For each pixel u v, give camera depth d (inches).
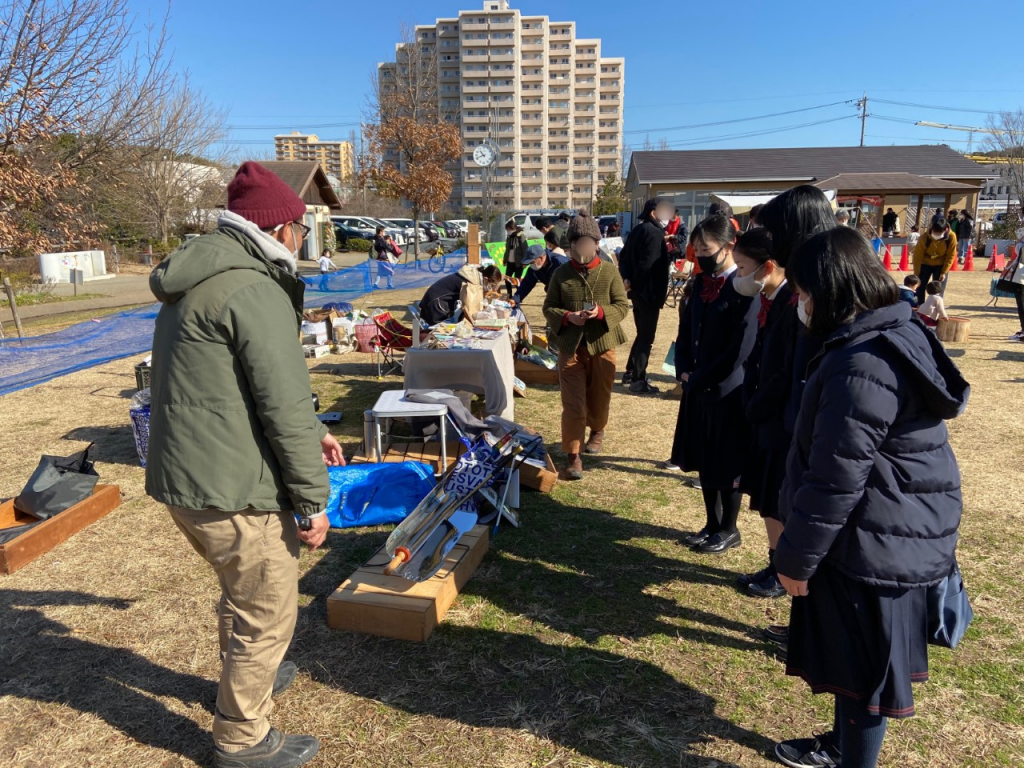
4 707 100.8
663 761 90.7
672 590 131.6
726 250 134.9
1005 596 128.1
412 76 1157.7
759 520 163.0
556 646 114.4
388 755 91.8
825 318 72.6
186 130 1092.5
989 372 299.7
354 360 337.7
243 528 78.6
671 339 382.3
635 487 181.3
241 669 83.8
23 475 189.5
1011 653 112.0
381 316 319.0
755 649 114.3
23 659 111.4
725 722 97.6
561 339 183.9
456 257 751.7
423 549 129.6
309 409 77.5
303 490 77.4
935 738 93.9
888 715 72.6
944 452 72.2
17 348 342.6
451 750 92.5
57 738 95.0
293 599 85.7
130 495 175.8
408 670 108.6
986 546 147.3
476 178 4340.6
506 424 184.5
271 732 90.1
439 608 120.3
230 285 74.4
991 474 186.5
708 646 114.7
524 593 130.2
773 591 128.9
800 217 99.2
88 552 146.4
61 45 460.4
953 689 103.6
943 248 463.8
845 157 1250.6
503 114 4286.4
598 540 151.4
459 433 182.9
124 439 220.1
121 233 1092.5
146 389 213.0
